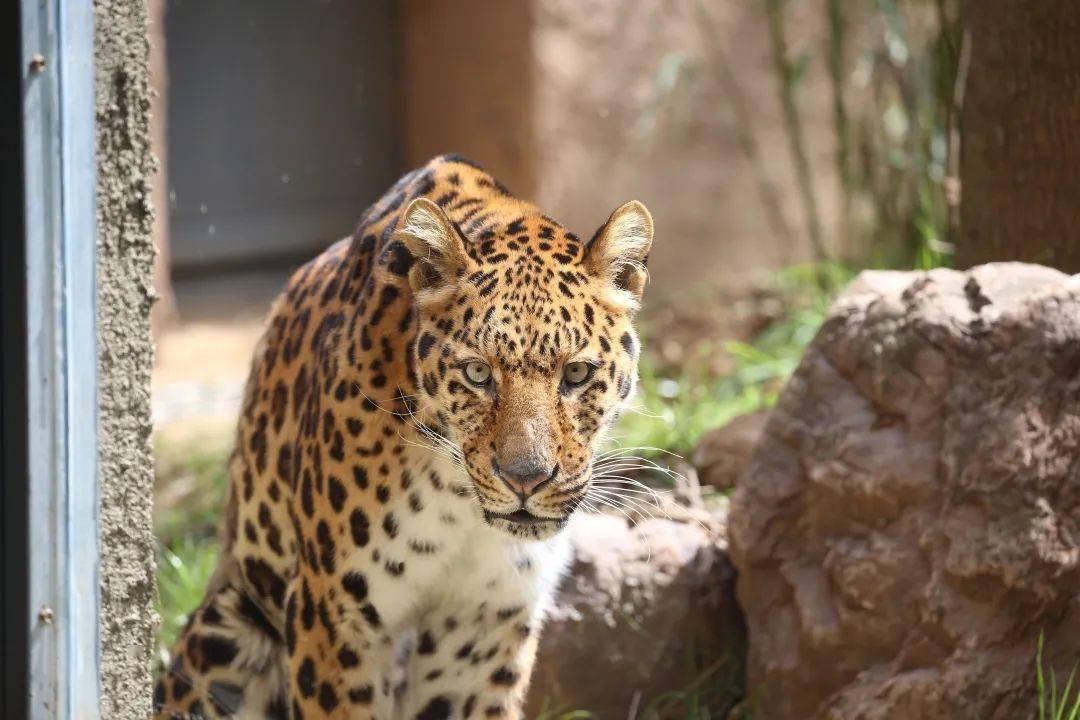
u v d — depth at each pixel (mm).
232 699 9273
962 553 8672
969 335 8930
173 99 24672
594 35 20578
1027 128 10852
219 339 21844
